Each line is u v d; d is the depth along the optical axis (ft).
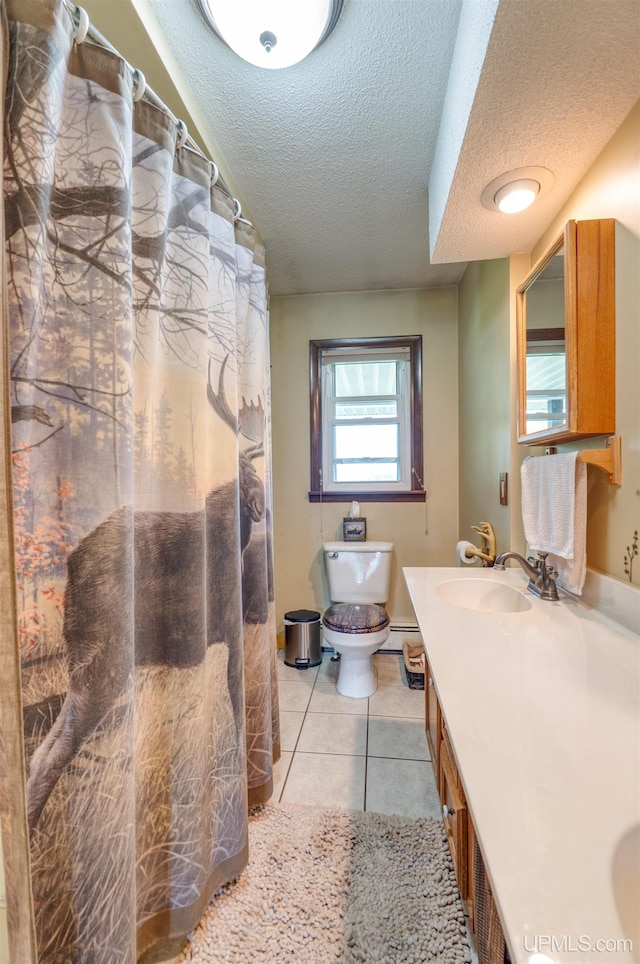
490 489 6.48
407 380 9.10
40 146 2.21
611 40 2.51
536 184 3.85
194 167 3.47
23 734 2.27
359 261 7.67
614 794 1.65
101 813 2.56
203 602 3.46
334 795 4.89
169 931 3.28
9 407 2.09
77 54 2.50
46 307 2.44
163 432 3.29
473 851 3.04
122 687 2.66
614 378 3.46
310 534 9.26
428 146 4.80
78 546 2.55
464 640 3.10
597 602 3.68
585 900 1.28
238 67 3.81
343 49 3.63
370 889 3.73
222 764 3.76
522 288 4.89
